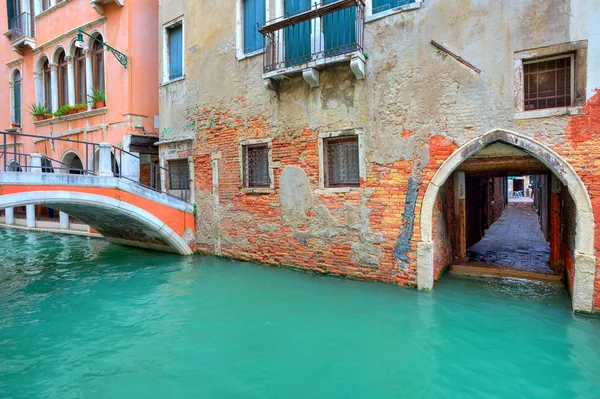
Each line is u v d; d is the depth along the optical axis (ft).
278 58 23.02
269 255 24.49
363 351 13.51
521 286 19.39
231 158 26.25
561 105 15.70
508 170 23.22
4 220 51.29
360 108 20.12
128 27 34.17
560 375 11.73
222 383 11.84
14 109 49.44
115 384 11.96
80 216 31.53
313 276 21.83
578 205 15.15
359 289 19.24
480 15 16.79
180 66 30.45
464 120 17.22
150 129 35.78
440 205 20.52
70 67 40.06
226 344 14.37
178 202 28.43
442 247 21.13
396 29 18.88
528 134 15.96
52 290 21.70
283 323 15.93
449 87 17.56
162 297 19.80
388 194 19.42
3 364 13.35
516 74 16.14
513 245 29.45
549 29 15.43
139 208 26.45
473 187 30.60
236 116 25.76
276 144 23.61
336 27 20.97
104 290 21.44
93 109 36.88
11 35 48.24
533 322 15.14
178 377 12.25
